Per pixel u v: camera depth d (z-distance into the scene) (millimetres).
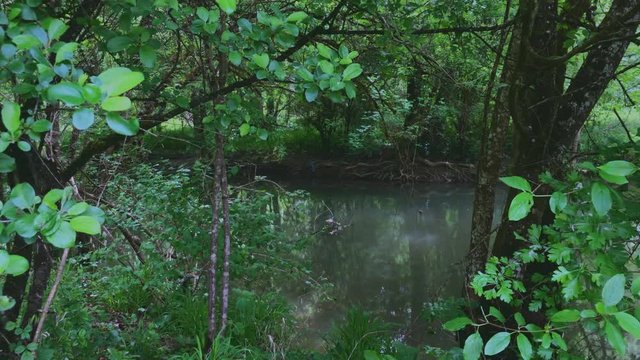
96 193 5121
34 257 2219
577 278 1733
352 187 15586
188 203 4910
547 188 4180
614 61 4246
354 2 3084
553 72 3971
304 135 17188
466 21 4129
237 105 2568
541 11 3371
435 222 12039
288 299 6922
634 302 1433
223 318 3752
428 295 7676
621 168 1264
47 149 2400
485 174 5734
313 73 2143
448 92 4586
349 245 10023
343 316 6711
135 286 5246
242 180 8312
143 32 1780
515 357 3584
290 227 10453
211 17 2025
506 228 4801
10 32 1353
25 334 2020
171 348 4574
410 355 4984
